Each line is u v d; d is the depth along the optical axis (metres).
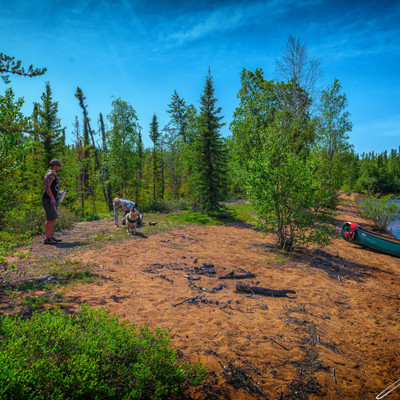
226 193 18.33
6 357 2.09
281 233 9.98
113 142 21.48
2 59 4.87
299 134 14.53
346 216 20.94
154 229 11.75
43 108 18.08
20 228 8.98
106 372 2.53
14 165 5.69
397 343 4.14
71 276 5.41
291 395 2.82
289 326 4.36
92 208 29.88
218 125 16.80
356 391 2.99
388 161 93.06
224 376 2.98
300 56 15.14
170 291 5.29
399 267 9.43
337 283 7.02
